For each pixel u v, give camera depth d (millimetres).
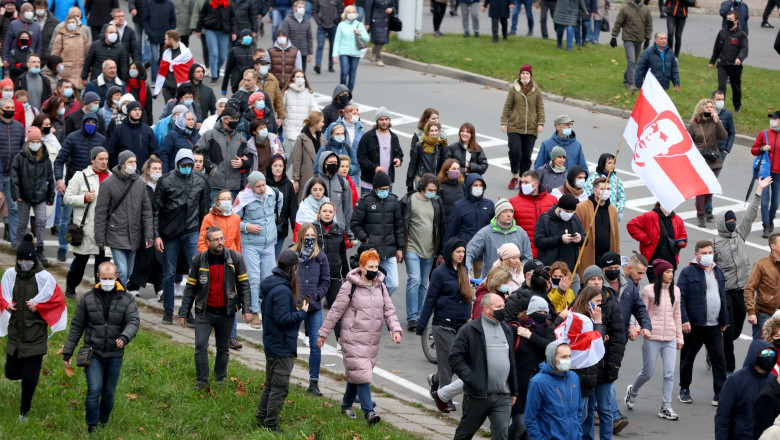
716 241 51438
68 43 80812
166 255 51875
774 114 68312
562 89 96625
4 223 65875
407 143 84312
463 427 37875
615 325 41875
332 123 65812
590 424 41281
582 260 52688
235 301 42625
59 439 36969
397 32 111750
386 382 47781
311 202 52500
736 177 80375
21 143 62188
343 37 91875
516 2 114562
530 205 55000
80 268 53000
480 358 37469
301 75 72875
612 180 56469
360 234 53500
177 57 79875
